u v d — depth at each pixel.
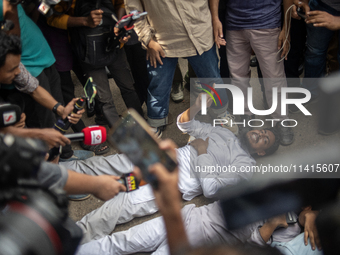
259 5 2.66
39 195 0.79
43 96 2.23
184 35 2.60
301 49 3.18
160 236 2.36
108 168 2.81
